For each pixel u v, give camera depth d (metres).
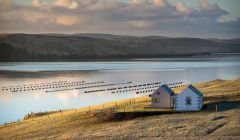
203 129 63.78
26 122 83.19
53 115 88.06
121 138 62.09
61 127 73.12
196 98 76.81
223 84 121.25
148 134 63.16
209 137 59.56
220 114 72.81
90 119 75.75
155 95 81.06
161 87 80.88
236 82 123.75
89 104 128.75
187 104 77.38
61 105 129.62
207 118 70.25
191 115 73.31
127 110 79.00
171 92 81.38
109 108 84.12
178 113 75.56
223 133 61.25
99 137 63.53
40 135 69.25
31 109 122.94
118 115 75.69
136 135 63.06
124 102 95.12
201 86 122.06
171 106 80.12
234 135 60.12
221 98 87.38
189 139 58.97
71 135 66.56
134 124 69.69
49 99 144.50
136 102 92.25
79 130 69.75
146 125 68.44
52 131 71.12
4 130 77.62
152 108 80.19
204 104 81.75
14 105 131.62
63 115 84.00
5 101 141.12
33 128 75.50
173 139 59.47
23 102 138.12
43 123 78.62
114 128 68.62
